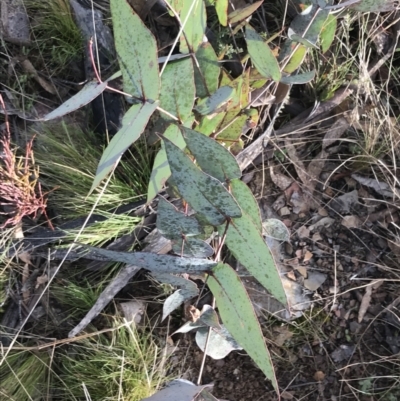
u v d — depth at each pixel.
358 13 0.62
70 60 0.65
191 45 0.48
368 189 0.63
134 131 0.35
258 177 0.64
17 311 0.61
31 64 0.65
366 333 0.60
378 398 0.58
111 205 0.60
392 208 0.62
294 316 0.60
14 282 0.61
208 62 0.49
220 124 0.52
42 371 0.59
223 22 0.52
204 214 0.40
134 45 0.36
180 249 0.45
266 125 0.63
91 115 0.63
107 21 0.64
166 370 0.60
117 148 0.35
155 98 0.37
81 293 0.59
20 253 0.60
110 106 0.61
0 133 0.63
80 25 0.62
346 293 0.61
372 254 0.61
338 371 0.59
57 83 0.65
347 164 0.64
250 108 0.57
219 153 0.39
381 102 0.65
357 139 0.63
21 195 0.55
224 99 0.46
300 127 0.63
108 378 0.58
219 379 0.60
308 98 0.64
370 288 0.60
